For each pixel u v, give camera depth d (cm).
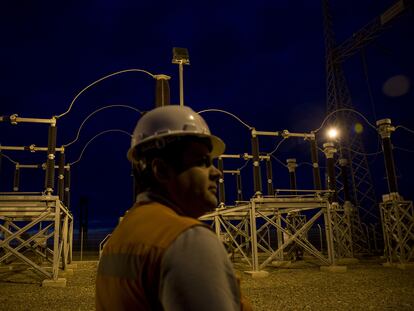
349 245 2138
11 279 1353
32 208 1185
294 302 875
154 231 117
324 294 970
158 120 152
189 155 145
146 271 112
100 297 140
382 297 917
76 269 1777
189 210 144
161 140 145
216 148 177
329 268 1503
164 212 128
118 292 122
